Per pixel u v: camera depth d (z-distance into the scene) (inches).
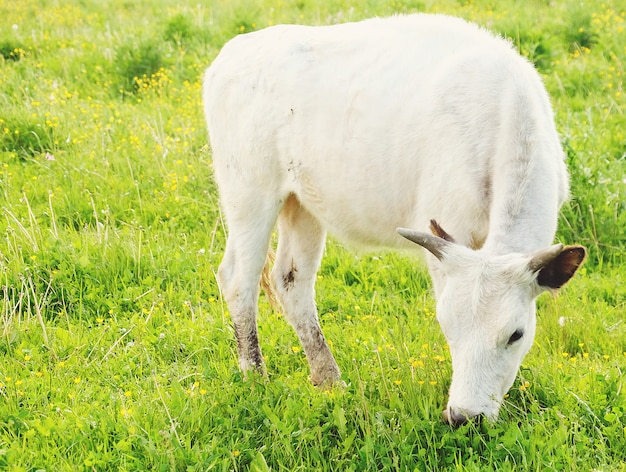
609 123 387.2
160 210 325.4
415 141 207.8
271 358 247.0
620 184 319.9
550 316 249.0
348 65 221.1
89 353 241.0
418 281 285.3
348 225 231.6
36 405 214.1
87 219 321.1
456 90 202.4
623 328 250.4
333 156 221.1
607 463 186.1
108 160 358.0
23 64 474.0
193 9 611.8
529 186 189.2
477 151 196.9
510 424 189.8
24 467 183.2
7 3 640.4
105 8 653.3
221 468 184.1
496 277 172.7
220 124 246.8
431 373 213.9
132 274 281.1
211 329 254.1
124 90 466.0
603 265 295.3
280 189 239.3
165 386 222.1
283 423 192.4
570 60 476.4
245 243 244.1
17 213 316.8
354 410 203.3
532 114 194.9
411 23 224.4
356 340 246.1
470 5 587.2
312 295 249.6
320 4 611.5
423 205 207.0
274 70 230.5
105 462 185.5
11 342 243.4
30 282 258.7
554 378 214.4
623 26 513.7
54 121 388.8
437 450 189.2
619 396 204.1
